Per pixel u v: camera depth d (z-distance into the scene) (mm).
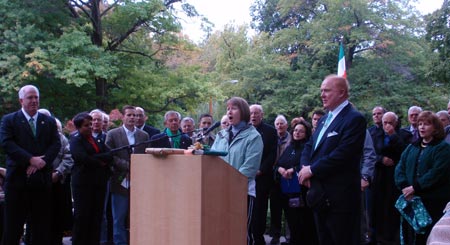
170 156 3416
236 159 4742
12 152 5219
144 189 3506
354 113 4027
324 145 4066
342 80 4141
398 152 6262
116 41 16250
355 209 3973
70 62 13289
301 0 22547
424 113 4961
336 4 19438
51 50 13055
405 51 19797
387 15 19922
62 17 14469
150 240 3455
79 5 15438
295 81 20703
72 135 6188
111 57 14109
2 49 13312
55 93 14969
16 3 13750
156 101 15820
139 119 7613
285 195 6551
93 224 5855
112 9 16156
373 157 6195
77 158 5723
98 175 5840
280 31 22328
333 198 3930
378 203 6461
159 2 15102
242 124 4863
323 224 4051
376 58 19703
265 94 21984
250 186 5012
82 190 5770
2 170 6238
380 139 6613
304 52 22375
